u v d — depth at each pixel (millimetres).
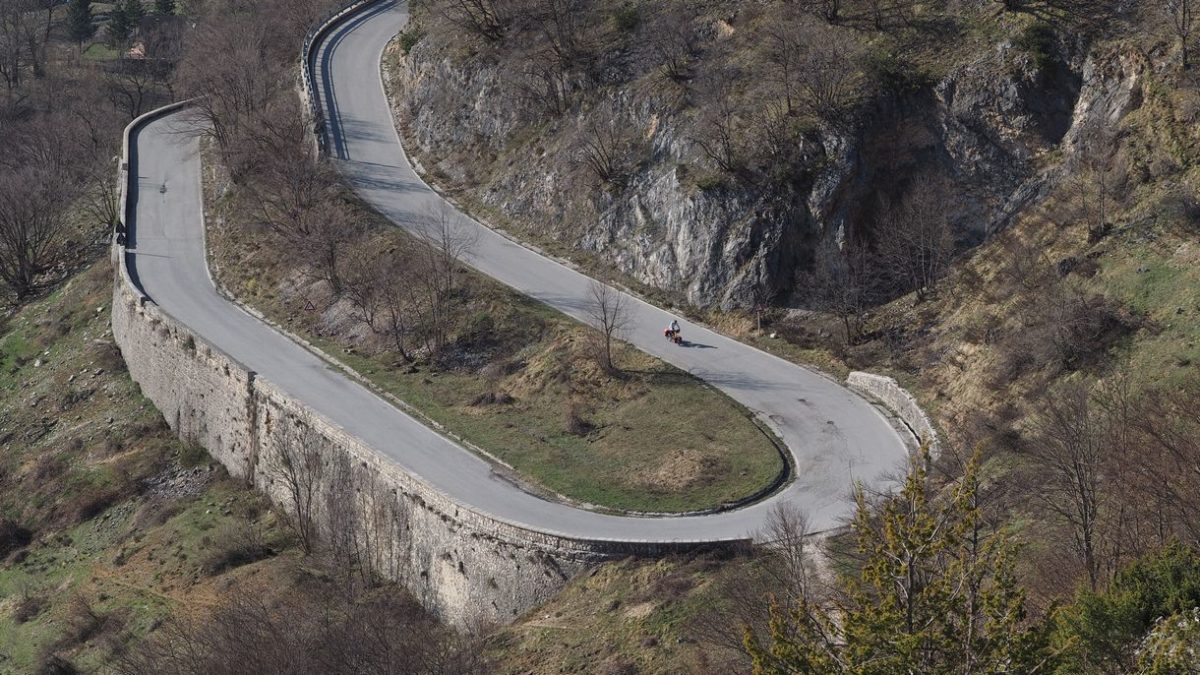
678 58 94062
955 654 30797
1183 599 35375
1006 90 81812
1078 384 59969
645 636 53906
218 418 83062
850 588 33344
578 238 90625
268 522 75438
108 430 90062
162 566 73750
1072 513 48406
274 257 94250
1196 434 48312
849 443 67188
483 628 60000
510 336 80938
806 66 86188
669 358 77188
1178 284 63031
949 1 88688
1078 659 33594
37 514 84438
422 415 74875
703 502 62906
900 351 74312
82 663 66688
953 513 38719
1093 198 73250
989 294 73375
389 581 67812
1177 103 74188
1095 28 82062
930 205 78500
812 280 79625
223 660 54594
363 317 85312
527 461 68500
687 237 83875
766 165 83250
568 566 59562
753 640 33031
